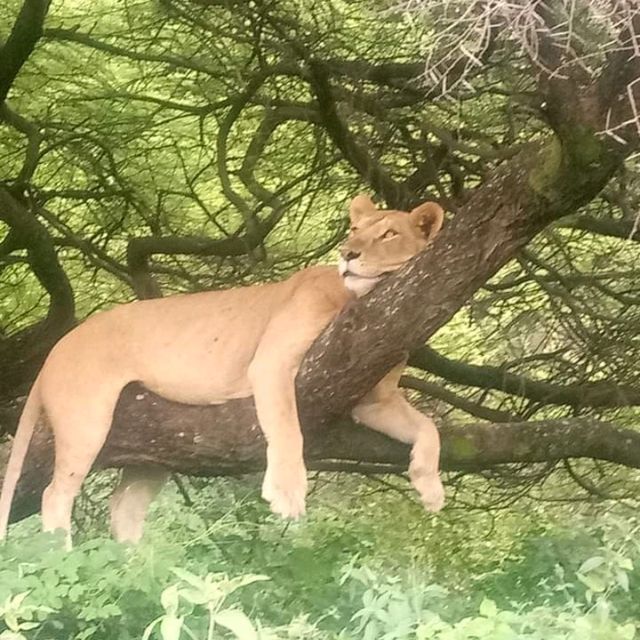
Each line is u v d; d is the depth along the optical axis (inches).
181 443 353.4
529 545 465.4
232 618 251.8
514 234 309.4
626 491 602.2
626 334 551.5
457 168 530.6
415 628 307.9
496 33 374.3
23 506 367.9
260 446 353.7
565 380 567.2
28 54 450.9
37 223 465.4
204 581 280.7
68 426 342.6
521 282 548.1
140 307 353.7
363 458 373.4
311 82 491.8
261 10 484.4
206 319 348.2
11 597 271.1
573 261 589.9
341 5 526.3
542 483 605.9
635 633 335.3
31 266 472.4
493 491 628.1
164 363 346.9
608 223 510.3
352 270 332.8
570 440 414.3
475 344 634.2
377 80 501.0
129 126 545.0
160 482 406.6
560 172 294.5
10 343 476.1
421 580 379.6
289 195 580.4
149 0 517.7
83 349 346.9
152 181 562.6
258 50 491.8
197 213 617.9
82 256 573.0
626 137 285.7
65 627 284.7
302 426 344.5
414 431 365.4
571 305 536.7
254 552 392.5
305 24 496.4
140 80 540.1
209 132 570.9
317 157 535.5
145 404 353.4
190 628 285.1
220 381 346.9
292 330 332.2
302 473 323.9
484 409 550.0
